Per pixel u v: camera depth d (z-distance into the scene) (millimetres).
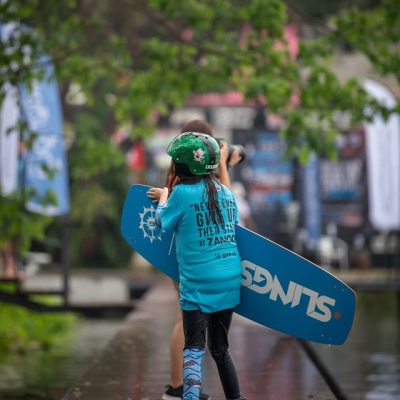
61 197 30234
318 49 28094
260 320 13125
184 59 31672
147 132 36469
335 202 43344
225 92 58531
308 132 27828
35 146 29688
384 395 18547
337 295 12891
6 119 29359
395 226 41062
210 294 12383
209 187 12586
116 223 57969
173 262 13359
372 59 28047
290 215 46406
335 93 27891
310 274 12969
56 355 27234
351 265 50969
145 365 18797
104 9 50438
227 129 60344
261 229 46562
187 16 30469
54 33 32219
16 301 30391
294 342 22734
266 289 13055
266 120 57031
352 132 42469
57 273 53281
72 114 55125
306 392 16078
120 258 58969
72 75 31719
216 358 12805
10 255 33312
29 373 23406
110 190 57406
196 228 12438
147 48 31578
